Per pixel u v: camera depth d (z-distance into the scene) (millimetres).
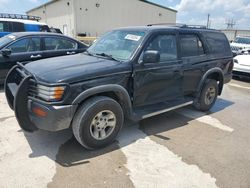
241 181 2773
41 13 32219
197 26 4949
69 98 2861
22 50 6199
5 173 2742
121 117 3420
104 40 4254
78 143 3475
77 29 24297
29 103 2988
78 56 3961
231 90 7352
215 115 4949
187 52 4312
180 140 3727
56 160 3033
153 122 4398
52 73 2975
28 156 3100
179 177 2795
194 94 4723
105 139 3316
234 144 3672
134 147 3438
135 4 28953
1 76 5961
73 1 23500
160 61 3805
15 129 3857
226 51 5246
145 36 3668
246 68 8172
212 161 3160
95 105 3066
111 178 2734
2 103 5125
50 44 6629
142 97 3688
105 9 26047
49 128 2879
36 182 2617
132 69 3408
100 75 3092
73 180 2676
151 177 2777
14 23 9766
